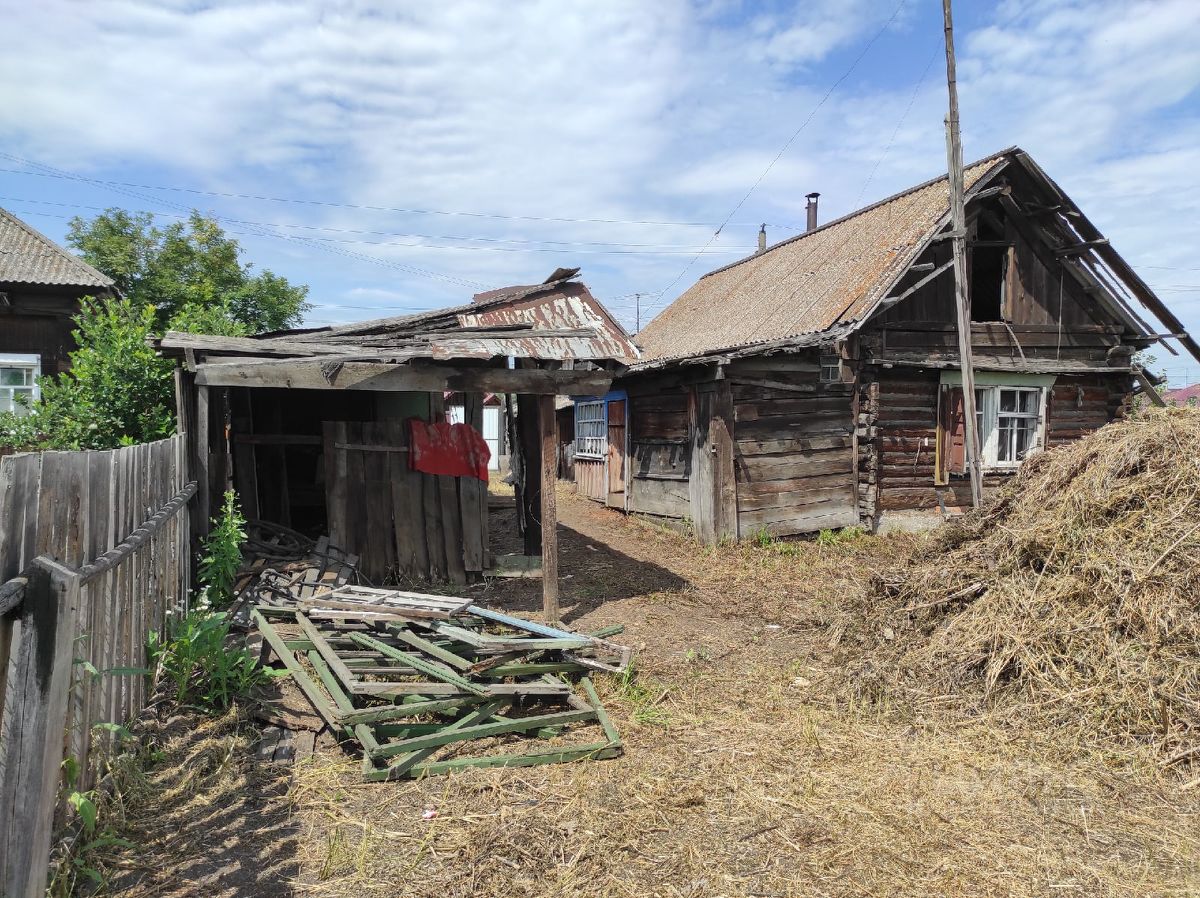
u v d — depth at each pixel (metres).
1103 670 4.39
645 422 12.51
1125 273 11.76
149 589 4.32
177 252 21.17
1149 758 3.97
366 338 6.55
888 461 11.23
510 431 18.05
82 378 7.88
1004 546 5.45
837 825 3.38
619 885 2.91
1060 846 3.25
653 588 8.03
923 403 11.41
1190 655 4.25
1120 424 5.68
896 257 10.70
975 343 11.55
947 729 4.43
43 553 2.65
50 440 7.65
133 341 7.93
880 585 6.04
